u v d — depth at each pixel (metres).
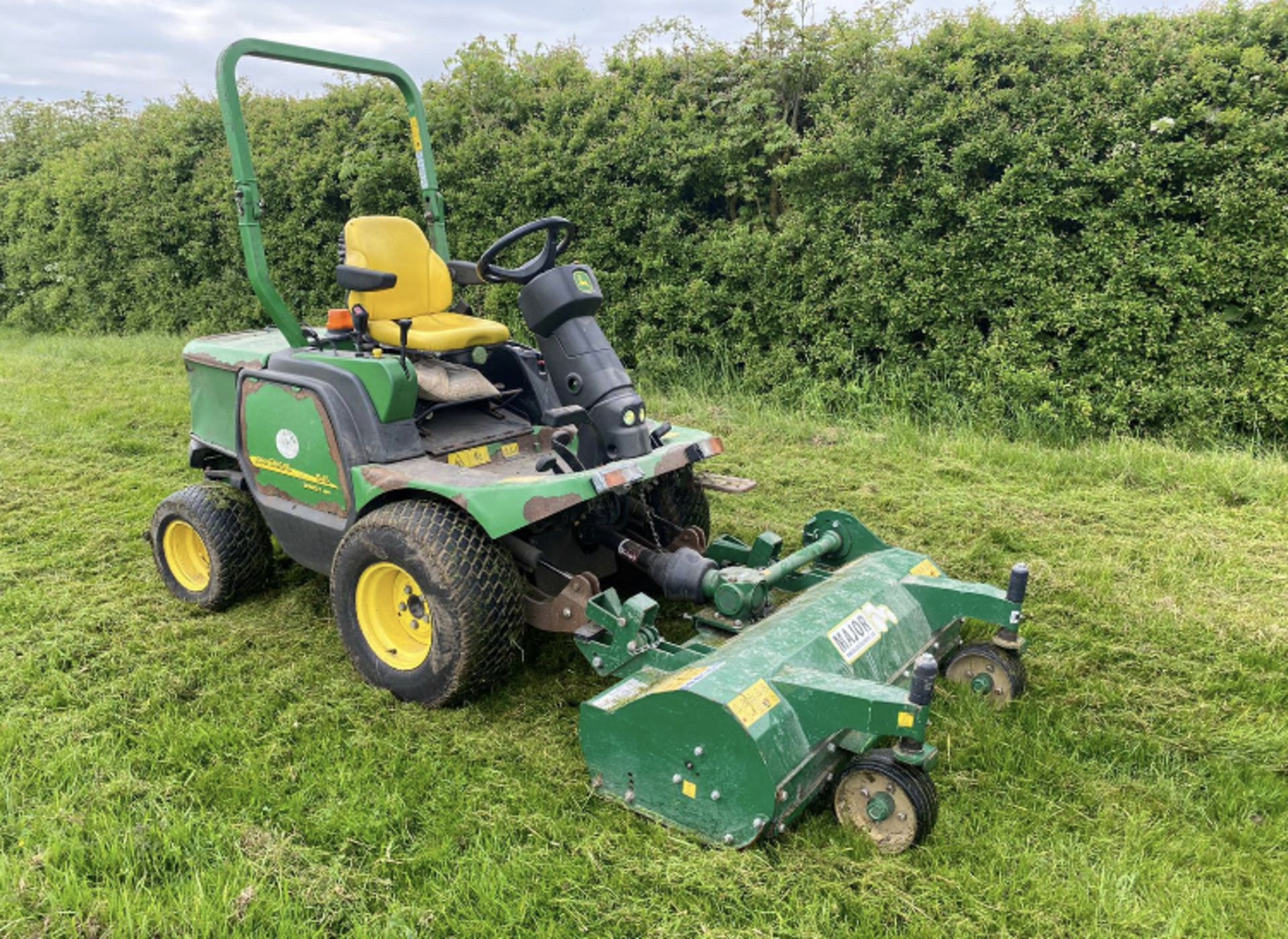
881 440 6.54
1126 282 6.07
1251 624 3.93
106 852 2.59
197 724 3.23
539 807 2.80
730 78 7.62
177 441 7.07
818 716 2.60
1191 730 3.23
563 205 8.23
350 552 3.41
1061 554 4.72
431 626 3.37
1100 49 6.19
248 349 4.13
